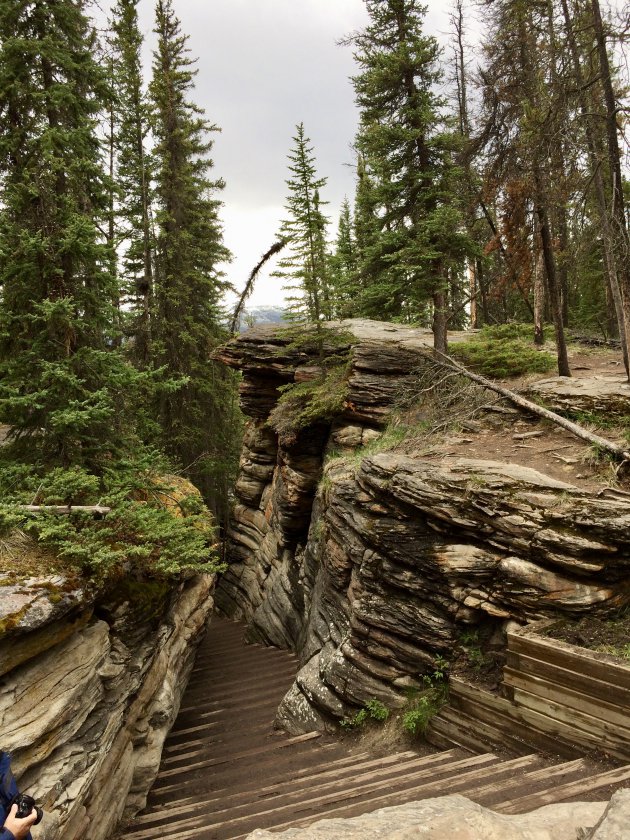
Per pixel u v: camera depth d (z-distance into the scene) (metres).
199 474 26.12
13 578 6.74
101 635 7.73
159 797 8.94
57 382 9.05
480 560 8.89
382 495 10.61
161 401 23.19
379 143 15.00
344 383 15.63
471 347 15.83
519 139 12.66
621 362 15.68
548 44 12.04
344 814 5.59
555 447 10.84
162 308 23.83
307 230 14.63
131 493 10.75
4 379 9.20
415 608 9.56
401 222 15.95
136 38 23.78
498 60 13.23
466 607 8.94
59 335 9.45
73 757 6.80
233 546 25.44
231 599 24.98
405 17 15.20
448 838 3.21
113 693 7.96
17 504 7.83
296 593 17.39
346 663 10.45
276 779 8.50
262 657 17.19
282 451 18.59
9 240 8.95
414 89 14.99
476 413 13.10
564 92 10.82
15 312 9.49
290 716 11.15
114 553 7.54
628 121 10.51
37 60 9.53
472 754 7.92
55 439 9.57
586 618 7.86
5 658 6.03
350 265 21.39
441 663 8.95
